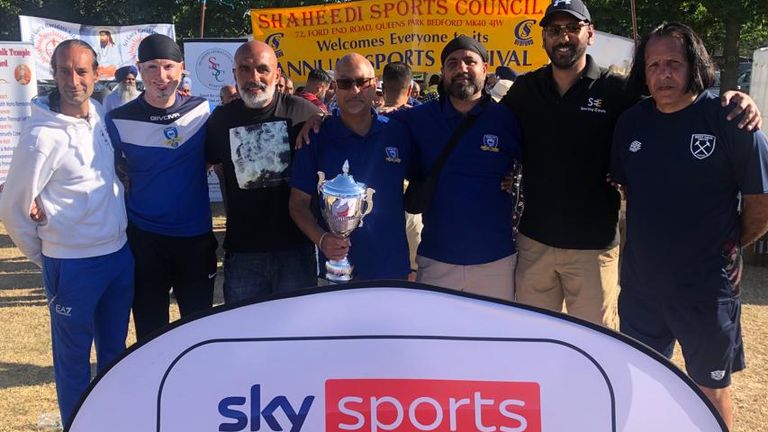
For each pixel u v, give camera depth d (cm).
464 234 318
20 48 981
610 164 308
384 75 529
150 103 329
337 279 258
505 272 327
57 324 316
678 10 1792
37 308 583
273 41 782
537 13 709
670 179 273
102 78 1302
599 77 318
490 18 720
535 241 335
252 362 180
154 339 182
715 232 271
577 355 175
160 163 328
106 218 313
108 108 731
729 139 260
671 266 278
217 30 2825
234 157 327
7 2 3038
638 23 1852
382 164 303
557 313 177
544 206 328
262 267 336
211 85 958
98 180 309
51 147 295
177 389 180
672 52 264
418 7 733
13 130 992
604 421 173
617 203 332
